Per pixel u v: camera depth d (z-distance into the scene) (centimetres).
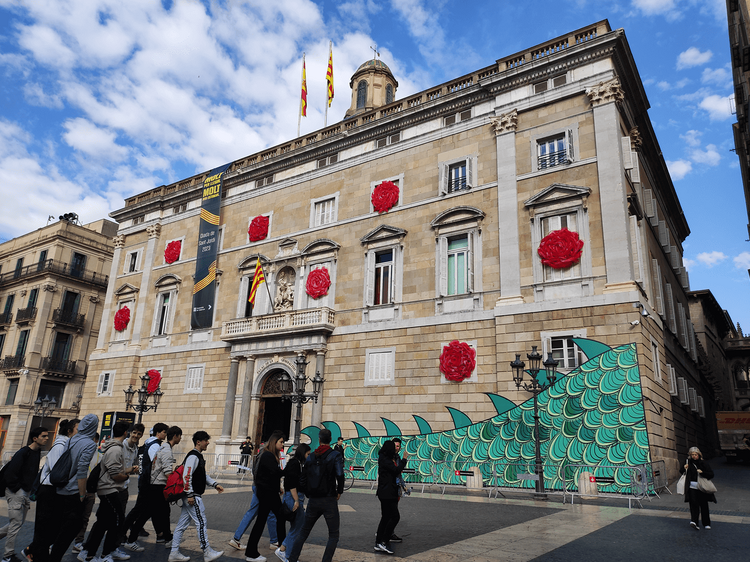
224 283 3253
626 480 1727
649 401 1856
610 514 1295
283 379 2594
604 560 807
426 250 2514
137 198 4056
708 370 4100
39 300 4709
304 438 2559
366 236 2695
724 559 819
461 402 2216
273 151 3388
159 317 3519
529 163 2327
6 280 5016
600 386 1881
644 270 2294
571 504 1498
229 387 2911
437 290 2412
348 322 2653
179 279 3466
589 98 2227
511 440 1981
